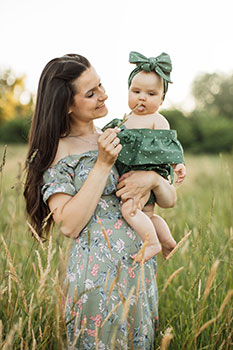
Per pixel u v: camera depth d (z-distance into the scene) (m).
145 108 2.16
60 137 2.08
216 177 4.84
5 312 2.23
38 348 1.92
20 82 22.55
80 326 1.97
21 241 3.21
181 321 2.34
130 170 2.13
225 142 25.94
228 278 2.78
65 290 1.81
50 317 2.28
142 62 2.14
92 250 1.98
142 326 2.06
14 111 22.62
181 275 2.93
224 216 3.39
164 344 1.64
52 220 2.26
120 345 1.92
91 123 2.20
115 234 2.01
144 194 2.07
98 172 1.91
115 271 1.97
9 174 4.83
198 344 2.30
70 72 1.99
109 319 1.95
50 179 2.00
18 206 3.20
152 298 2.20
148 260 2.18
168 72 2.18
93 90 2.04
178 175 2.13
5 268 2.41
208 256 2.49
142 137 2.11
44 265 2.49
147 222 2.06
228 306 2.43
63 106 2.01
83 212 1.91
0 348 1.77
